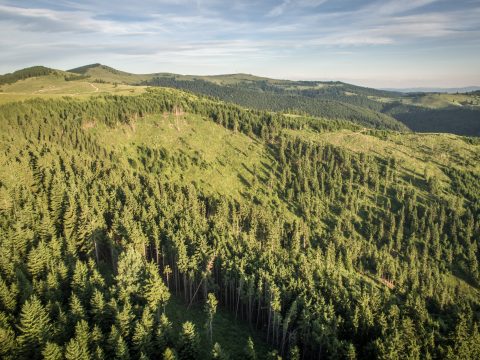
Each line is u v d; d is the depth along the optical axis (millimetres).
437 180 198375
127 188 132750
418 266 147500
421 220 168375
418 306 84938
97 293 64938
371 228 166750
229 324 89688
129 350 59406
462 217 174000
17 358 53469
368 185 196500
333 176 197250
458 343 71375
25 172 128250
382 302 91688
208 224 131500
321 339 71562
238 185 185750
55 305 63281
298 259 126250
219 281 103375
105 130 198125
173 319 83562
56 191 112500
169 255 104500
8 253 79875
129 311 64812
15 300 64125
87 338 56062
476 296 141250
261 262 104312
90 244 98875
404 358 64625
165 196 143875
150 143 199625
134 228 99312
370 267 146000
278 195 183000
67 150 162000
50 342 53969
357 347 72562
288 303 87875
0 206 103625
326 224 169250
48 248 85625
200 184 178625
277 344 81688
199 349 65375
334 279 106312
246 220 155000
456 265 152750
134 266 80500
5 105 196000
